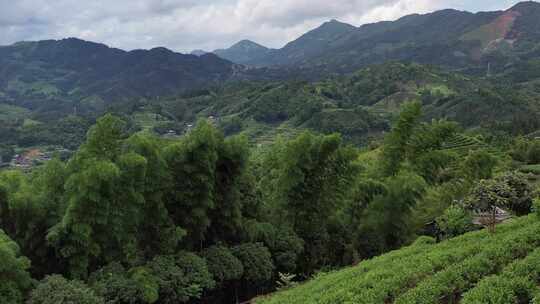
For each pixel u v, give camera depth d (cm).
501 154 7969
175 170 2892
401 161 4056
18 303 2045
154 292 2400
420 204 4531
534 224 2584
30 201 2392
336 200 3700
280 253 3381
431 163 4088
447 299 1942
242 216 3466
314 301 2095
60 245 2355
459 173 4703
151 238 2802
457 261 2305
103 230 2441
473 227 3353
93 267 2547
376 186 3853
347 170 3644
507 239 2323
